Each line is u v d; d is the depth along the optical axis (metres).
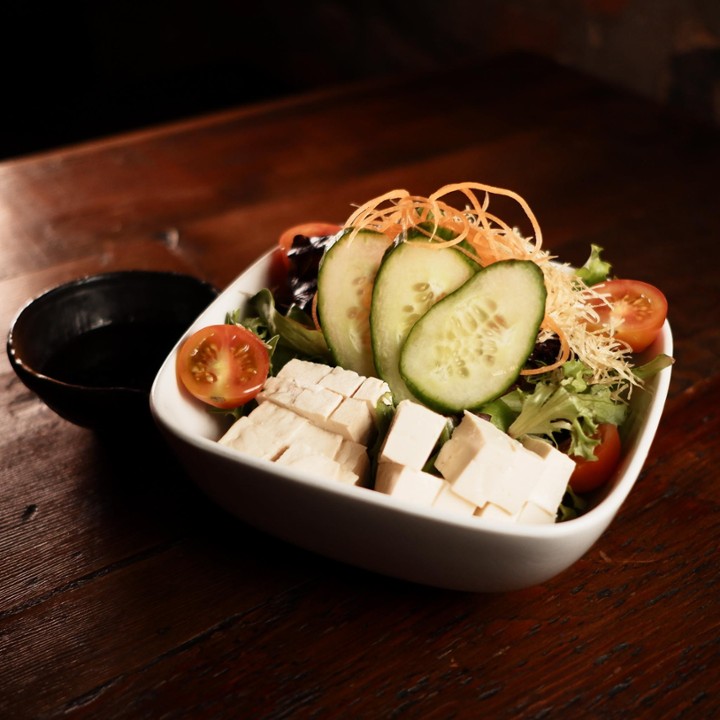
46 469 0.45
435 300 0.42
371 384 0.41
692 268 0.59
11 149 1.24
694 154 0.71
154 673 0.37
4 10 1.36
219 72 1.47
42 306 0.46
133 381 0.45
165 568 0.41
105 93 1.40
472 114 0.77
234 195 0.67
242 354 0.42
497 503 0.37
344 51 1.31
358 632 0.38
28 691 0.36
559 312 0.43
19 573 0.40
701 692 0.36
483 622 0.39
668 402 0.49
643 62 0.94
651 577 0.40
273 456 0.39
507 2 1.06
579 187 0.67
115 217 0.64
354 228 0.43
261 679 0.37
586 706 0.36
